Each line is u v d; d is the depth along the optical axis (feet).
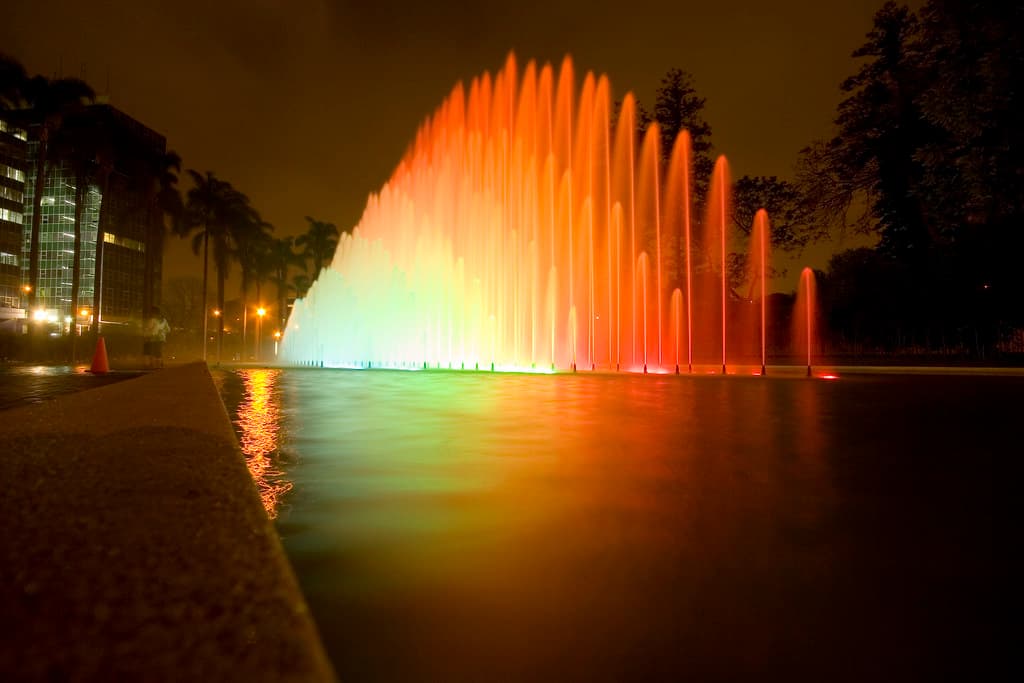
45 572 4.33
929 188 66.95
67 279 225.76
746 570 8.27
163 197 131.54
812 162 94.12
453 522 10.36
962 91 56.59
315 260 199.11
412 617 6.79
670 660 5.92
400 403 31.58
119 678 2.93
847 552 8.99
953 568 8.37
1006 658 5.98
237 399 33.91
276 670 3.10
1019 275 75.72
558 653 6.04
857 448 17.99
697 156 109.19
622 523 10.36
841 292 99.40
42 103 110.83
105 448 9.70
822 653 6.08
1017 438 19.92
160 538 5.16
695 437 20.10
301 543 9.21
